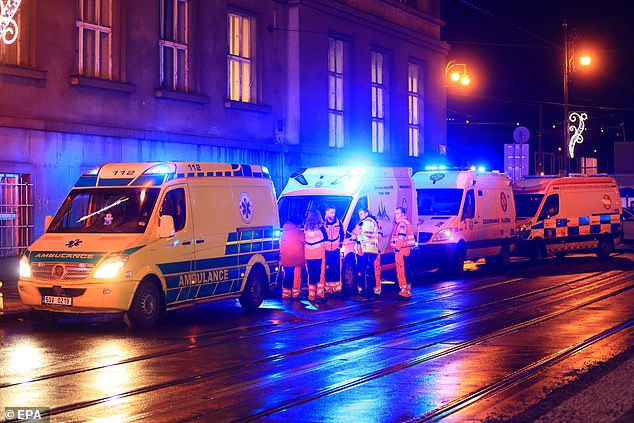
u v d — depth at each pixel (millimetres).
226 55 27219
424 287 21422
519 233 28375
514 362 11086
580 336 13172
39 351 12289
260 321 15477
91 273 14234
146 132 24031
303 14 29859
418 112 38062
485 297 18953
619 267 27062
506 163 36594
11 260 20562
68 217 15438
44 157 21250
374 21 33781
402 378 10188
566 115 38156
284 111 29812
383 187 21391
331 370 10711
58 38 21703
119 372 10656
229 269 16484
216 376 10375
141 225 14906
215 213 16250
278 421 8227
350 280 19875
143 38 24156
